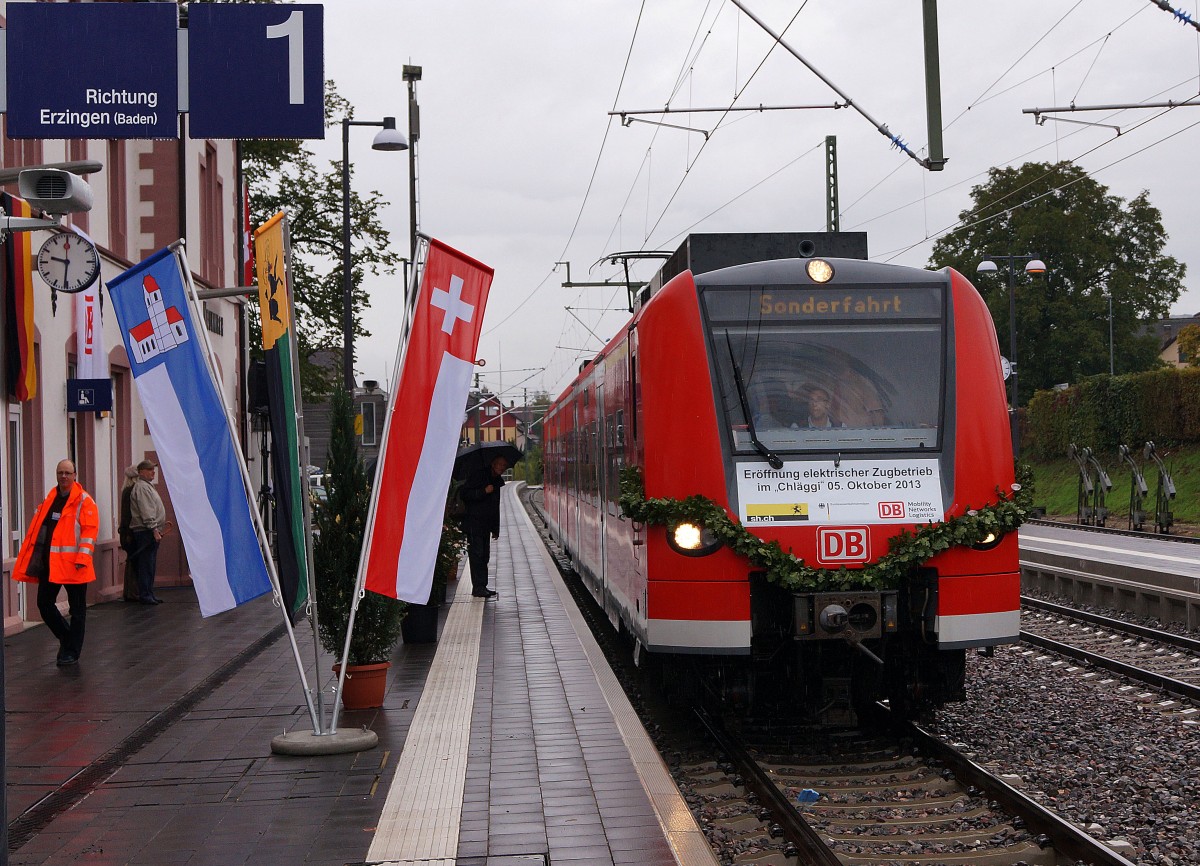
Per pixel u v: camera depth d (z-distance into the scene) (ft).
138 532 60.23
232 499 28.19
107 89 37.06
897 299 31.01
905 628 29.86
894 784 27.40
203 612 28.17
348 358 85.30
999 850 22.67
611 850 20.11
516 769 25.58
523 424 331.98
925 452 29.89
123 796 24.32
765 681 32.37
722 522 28.81
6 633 48.32
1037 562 71.36
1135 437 136.87
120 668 40.42
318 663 28.76
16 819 22.85
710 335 30.42
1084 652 43.21
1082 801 26.17
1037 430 159.74
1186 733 32.17
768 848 23.03
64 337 55.62
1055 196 191.93
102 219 62.39
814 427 30.04
